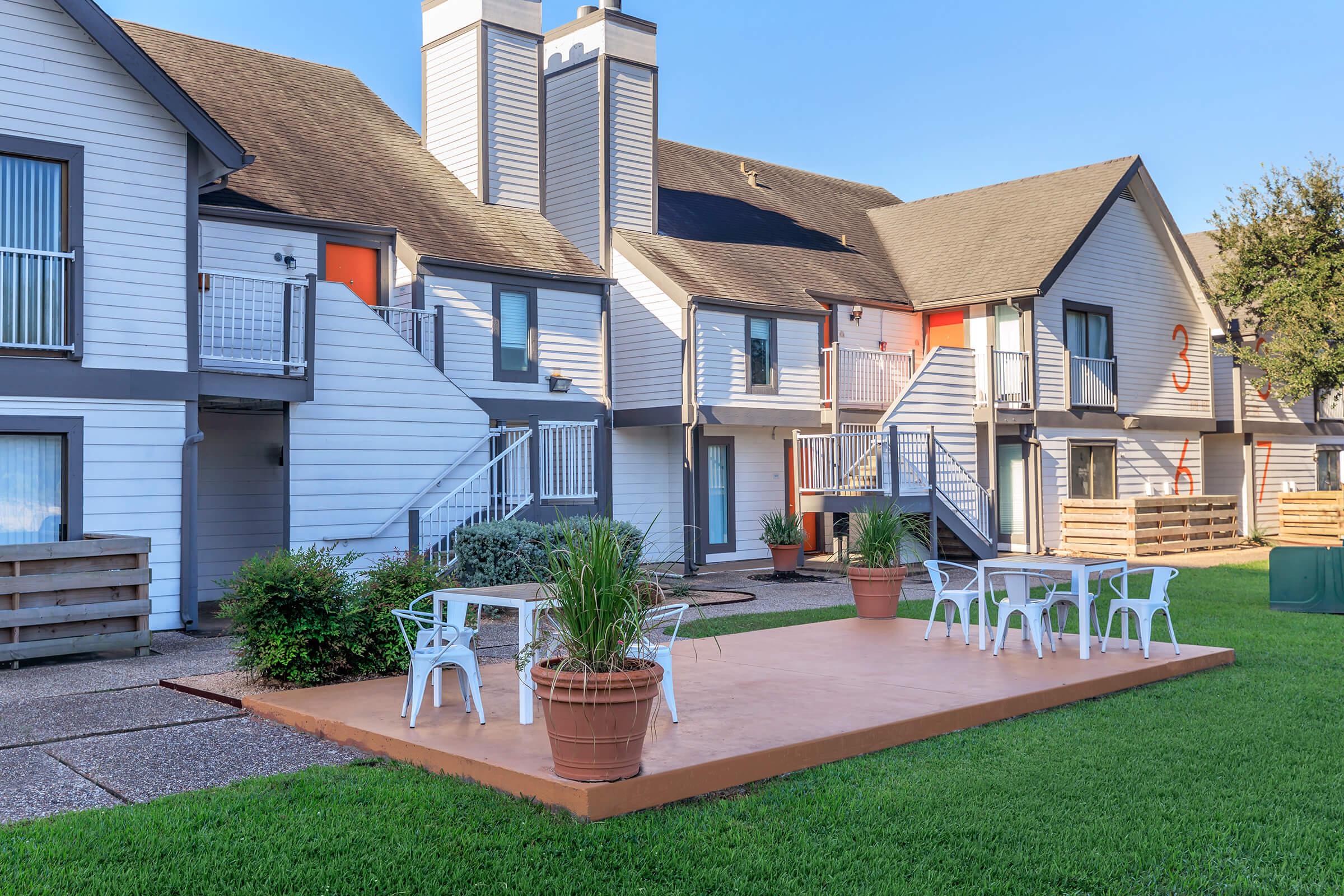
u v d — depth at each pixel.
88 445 11.26
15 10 10.91
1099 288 23.92
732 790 5.73
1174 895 4.30
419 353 14.95
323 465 13.79
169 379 11.80
